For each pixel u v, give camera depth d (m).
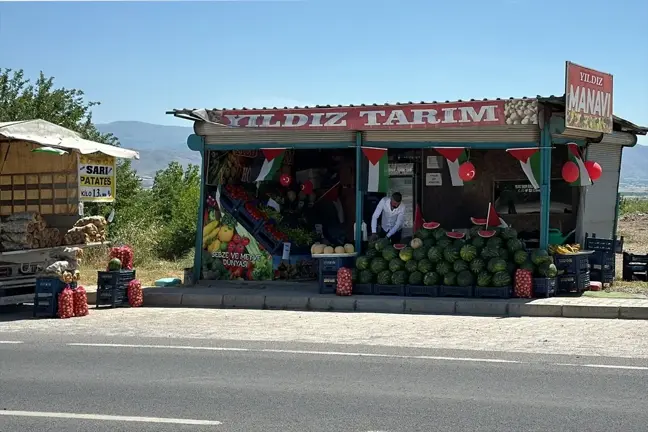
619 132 17.69
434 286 14.71
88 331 12.25
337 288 15.08
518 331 11.82
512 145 14.80
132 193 27.52
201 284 16.92
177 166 33.59
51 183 15.29
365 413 7.29
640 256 17.03
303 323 12.84
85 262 21.58
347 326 12.48
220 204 17.06
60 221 15.24
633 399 7.69
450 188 17.36
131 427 6.95
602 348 10.36
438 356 9.86
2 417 7.31
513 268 14.49
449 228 17.39
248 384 8.45
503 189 17.05
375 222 16.42
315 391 8.11
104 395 8.06
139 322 13.16
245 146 16.36
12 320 13.57
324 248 15.53
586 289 15.16
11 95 25.97
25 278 14.59
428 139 15.23
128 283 15.29
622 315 13.14
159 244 24.86
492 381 8.46
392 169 17.66
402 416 7.17
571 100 13.93
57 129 15.16
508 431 6.70
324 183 18.62
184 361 9.70
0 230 14.15
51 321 13.39
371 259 15.22
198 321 13.20
